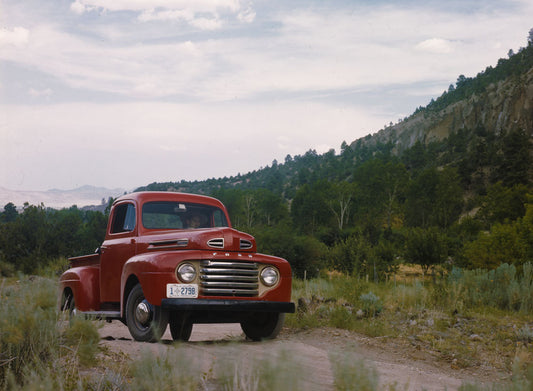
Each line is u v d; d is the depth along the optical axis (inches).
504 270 578.9
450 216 4781.0
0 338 161.3
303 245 1160.2
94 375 159.3
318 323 387.5
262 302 275.0
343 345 308.0
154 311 262.7
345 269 1165.1
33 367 156.9
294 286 690.2
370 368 119.0
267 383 106.0
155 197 318.0
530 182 6348.4
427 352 310.5
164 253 267.9
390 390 151.0
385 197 5044.3
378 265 1134.4
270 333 299.0
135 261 277.0
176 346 155.5
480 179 6835.6
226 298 269.1
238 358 132.0
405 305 496.7
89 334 186.5
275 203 5762.8
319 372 199.2
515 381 147.5
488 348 333.4
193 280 267.1
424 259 1247.5
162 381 128.3
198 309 260.8
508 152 6574.8
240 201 5354.3
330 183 5905.5
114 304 317.1
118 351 212.2
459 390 165.2
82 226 1223.5
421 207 4918.8
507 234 966.4
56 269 987.3
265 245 1168.8
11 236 1053.2
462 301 499.2
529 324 424.2
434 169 5014.8
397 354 304.2
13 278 837.2
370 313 425.7
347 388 115.5
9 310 173.5
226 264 272.2
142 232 303.0
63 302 348.8
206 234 277.6
